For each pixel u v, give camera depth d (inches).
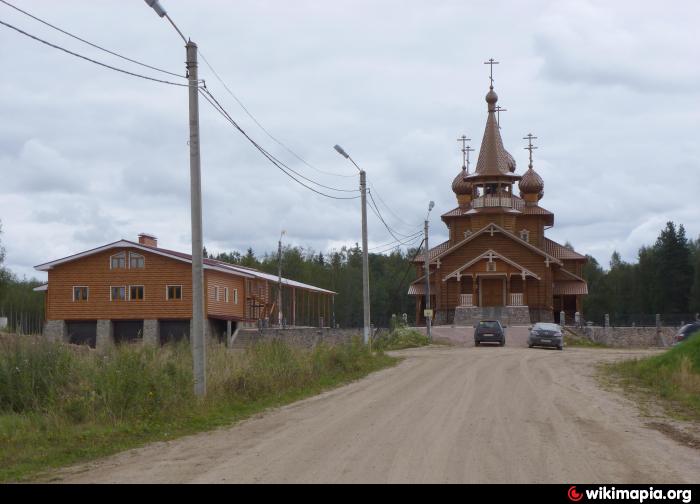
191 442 470.0
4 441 476.7
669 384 795.4
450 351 1493.6
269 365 780.0
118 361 610.5
